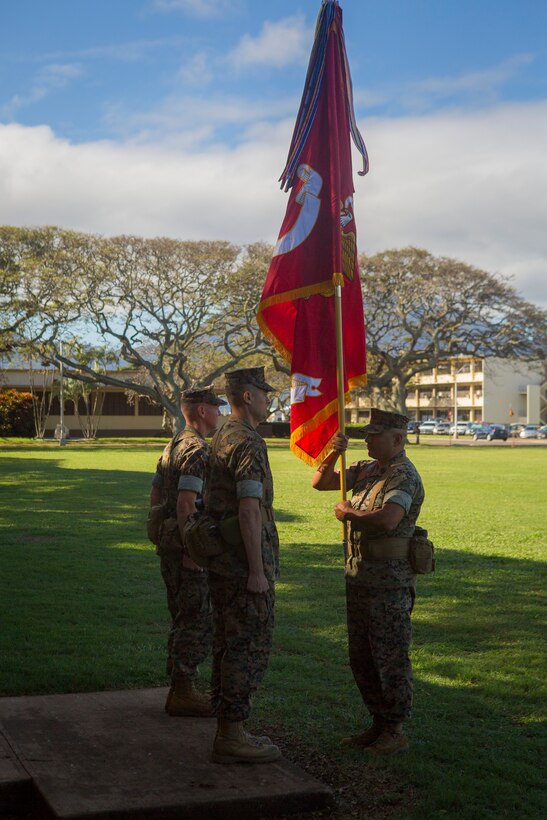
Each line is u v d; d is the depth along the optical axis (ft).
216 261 172.45
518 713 17.39
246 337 187.42
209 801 12.30
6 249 167.94
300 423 17.20
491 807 13.00
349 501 15.76
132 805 12.06
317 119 17.80
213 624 15.87
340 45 17.94
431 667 20.56
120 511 53.52
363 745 15.23
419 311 201.46
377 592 14.97
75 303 168.55
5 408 207.31
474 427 284.20
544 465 116.16
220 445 14.51
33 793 12.89
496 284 196.34
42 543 39.93
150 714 16.31
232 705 13.91
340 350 16.60
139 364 181.47
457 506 60.23
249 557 13.82
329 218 17.48
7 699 17.11
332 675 19.65
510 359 210.79
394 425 15.39
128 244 170.71
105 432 242.58
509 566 35.37
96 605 26.81
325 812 12.77
